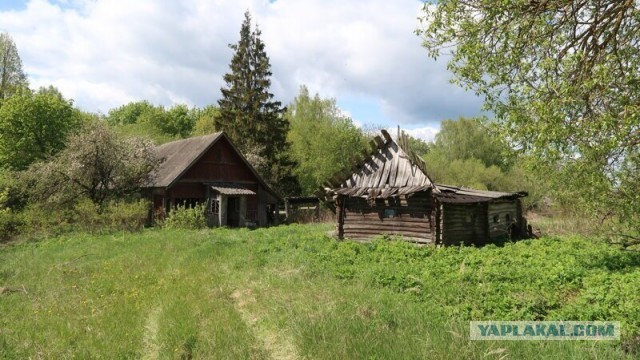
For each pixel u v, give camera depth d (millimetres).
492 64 7691
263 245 15523
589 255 12492
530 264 11445
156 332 7227
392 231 17672
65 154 27172
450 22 7844
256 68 45938
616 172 8688
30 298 9984
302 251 13859
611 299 7648
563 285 9211
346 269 10977
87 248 17094
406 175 17797
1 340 7047
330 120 48219
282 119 46062
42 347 6762
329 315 7125
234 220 32281
